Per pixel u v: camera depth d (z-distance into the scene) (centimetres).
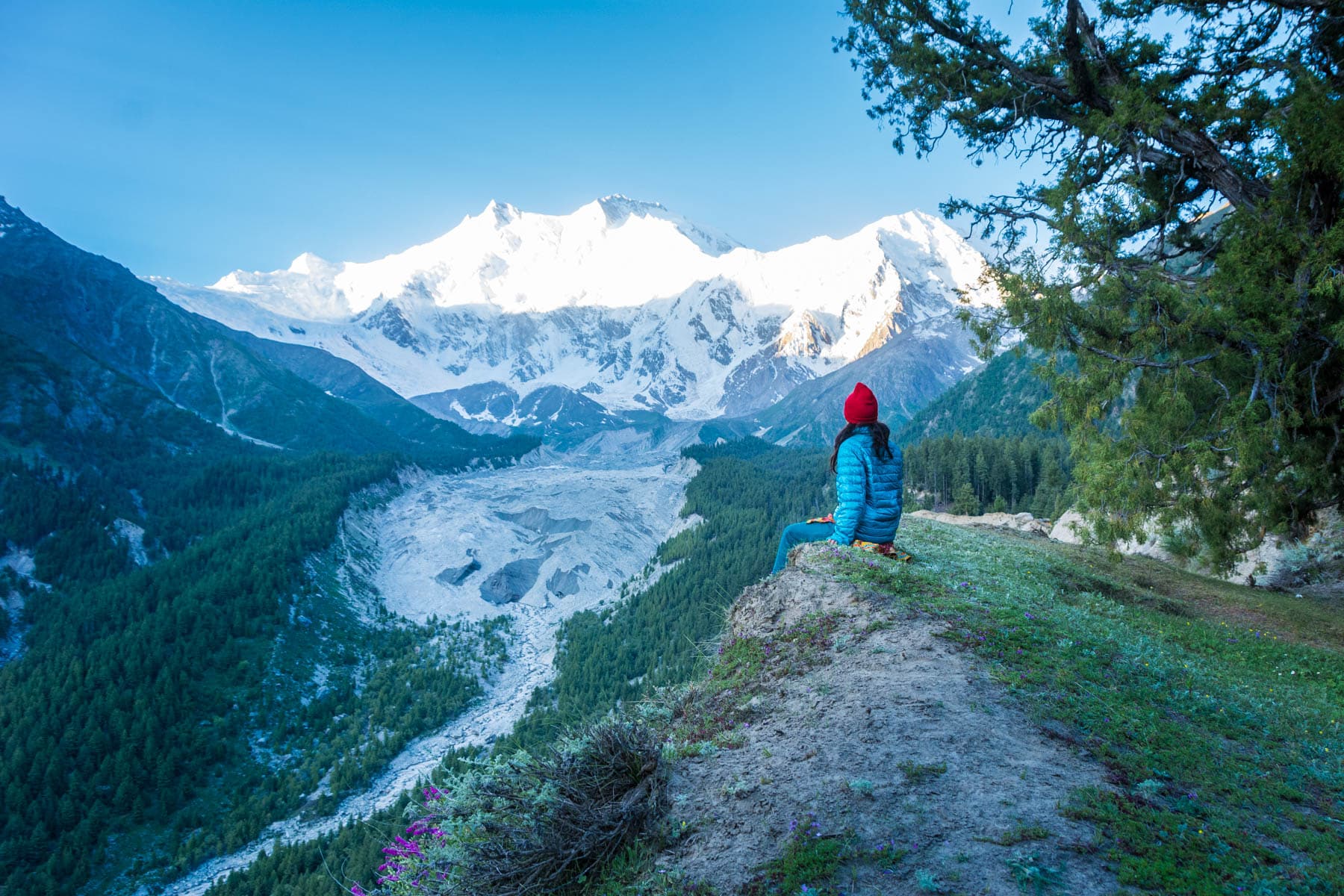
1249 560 2159
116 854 7619
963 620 829
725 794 543
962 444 13075
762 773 559
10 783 8119
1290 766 631
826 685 692
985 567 1301
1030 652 771
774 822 492
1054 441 13338
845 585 900
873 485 979
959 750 547
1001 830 452
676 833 514
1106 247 1497
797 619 870
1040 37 1652
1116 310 1482
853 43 1909
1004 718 605
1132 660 840
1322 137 1252
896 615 827
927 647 746
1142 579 1873
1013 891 396
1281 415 1328
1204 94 1473
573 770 585
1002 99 1739
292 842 7719
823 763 549
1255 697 859
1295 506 1480
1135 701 710
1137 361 1438
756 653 830
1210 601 1705
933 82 1759
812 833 463
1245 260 1374
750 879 441
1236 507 1459
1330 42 1481
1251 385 1405
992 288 1623
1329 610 1730
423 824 593
